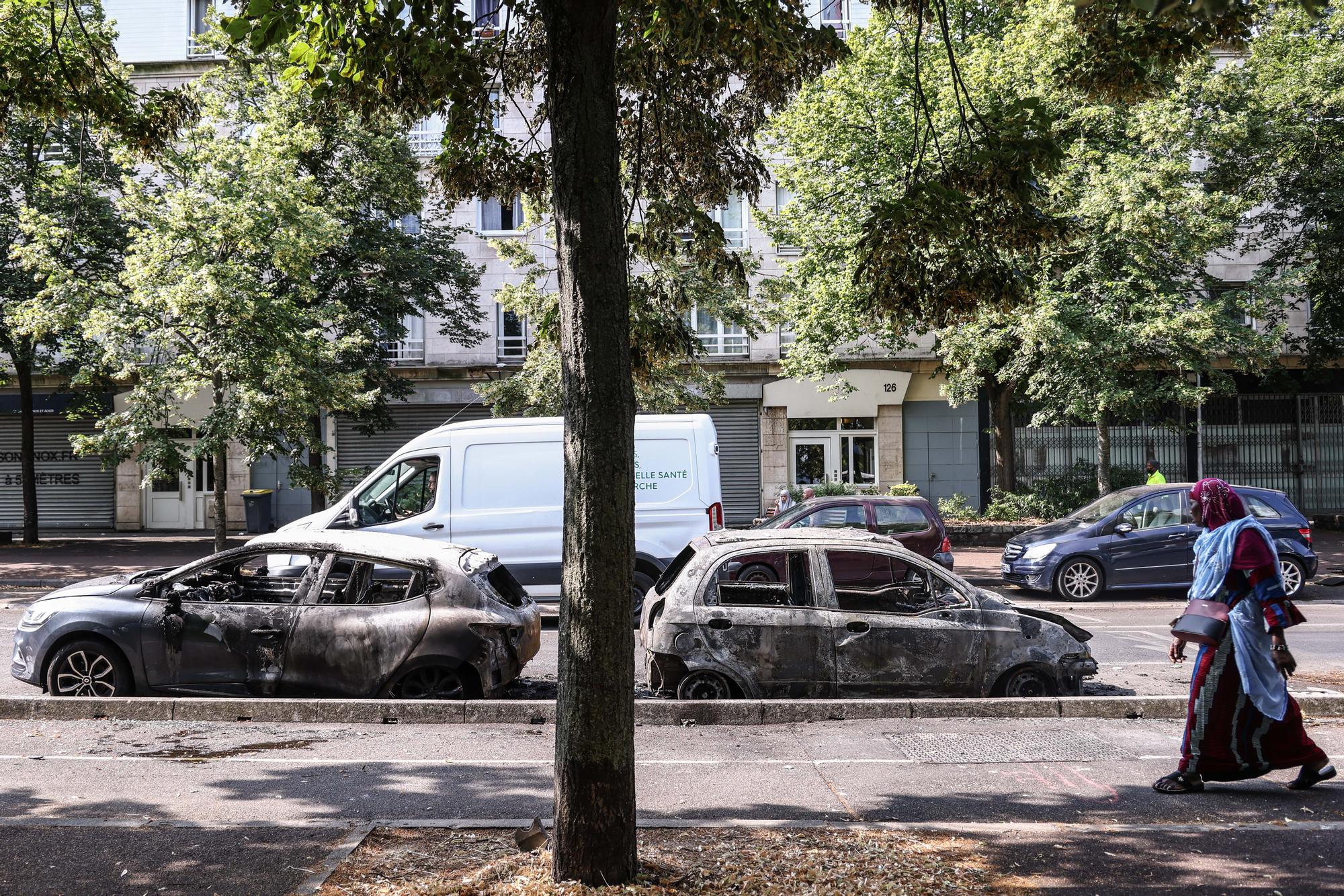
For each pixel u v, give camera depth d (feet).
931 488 92.48
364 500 42.91
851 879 14.49
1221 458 94.07
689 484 42.78
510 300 66.80
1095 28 21.63
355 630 26.73
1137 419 92.07
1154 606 50.01
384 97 22.90
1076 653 27.25
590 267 13.96
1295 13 70.85
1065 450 92.48
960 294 22.22
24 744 23.52
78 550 75.97
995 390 82.64
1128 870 15.17
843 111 65.87
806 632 26.89
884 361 91.56
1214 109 73.00
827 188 69.62
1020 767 21.53
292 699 26.48
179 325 52.60
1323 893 14.32
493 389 69.00
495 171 24.84
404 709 25.94
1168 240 64.18
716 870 14.76
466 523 42.57
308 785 20.36
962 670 26.96
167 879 14.89
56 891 14.52
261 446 54.08
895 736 24.18
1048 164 21.29
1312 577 53.11
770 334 92.73
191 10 91.76
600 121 14.08
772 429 93.20
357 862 15.39
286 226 53.98
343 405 60.54
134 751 22.91
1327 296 84.94
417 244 79.25
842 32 82.17
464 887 14.02
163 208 55.36
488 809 18.85
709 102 26.00
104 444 53.98
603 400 13.98
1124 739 23.81
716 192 26.68
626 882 13.92
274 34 19.94
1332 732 24.17
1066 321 64.69
